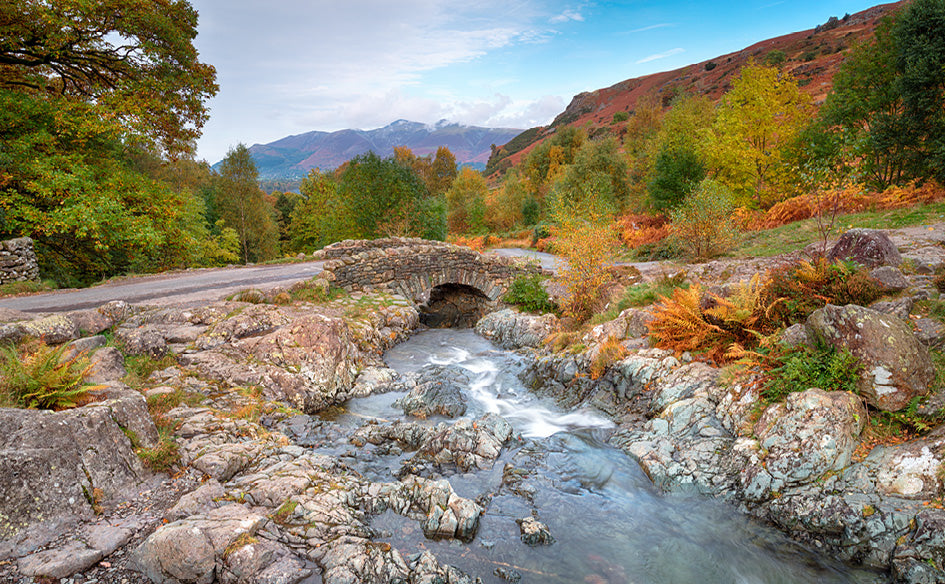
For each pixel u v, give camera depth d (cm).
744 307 734
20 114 1600
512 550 454
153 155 3669
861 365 518
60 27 1523
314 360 888
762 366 633
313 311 1217
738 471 538
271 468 518
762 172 2511
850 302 677
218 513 418
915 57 1834
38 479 384
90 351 652
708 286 943
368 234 2766
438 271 1800
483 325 1598
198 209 3253
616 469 619
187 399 662
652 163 4356
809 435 493
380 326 1355
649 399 756
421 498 505
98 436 447
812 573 417
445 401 837
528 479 596
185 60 1831
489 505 534
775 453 512
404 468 604
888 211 1492
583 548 465
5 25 1509
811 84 7612
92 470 426
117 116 1666
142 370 709
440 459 637
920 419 482
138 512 422
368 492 508
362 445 671
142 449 493
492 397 938
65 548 362
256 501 457
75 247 1886
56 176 1465
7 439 388
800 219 1855
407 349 1327
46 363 500
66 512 390
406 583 381
